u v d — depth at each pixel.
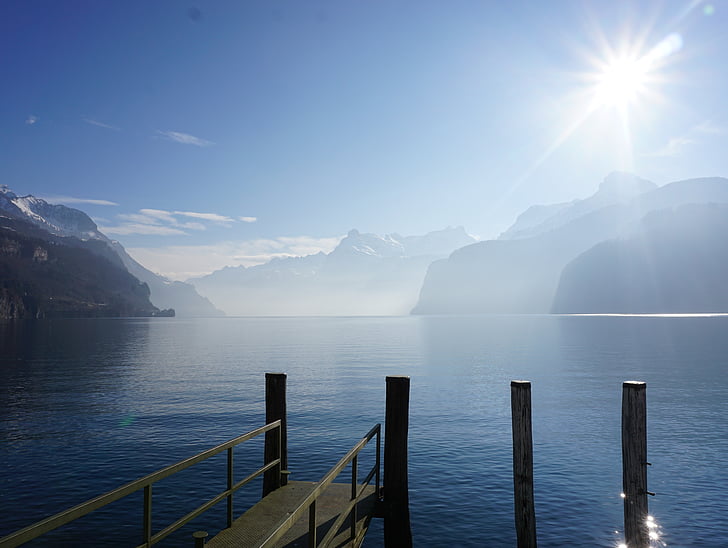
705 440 21.38
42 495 15.48
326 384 39.62
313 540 7.05
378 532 13.45
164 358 65.12
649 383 39.06
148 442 21.78
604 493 15.33
